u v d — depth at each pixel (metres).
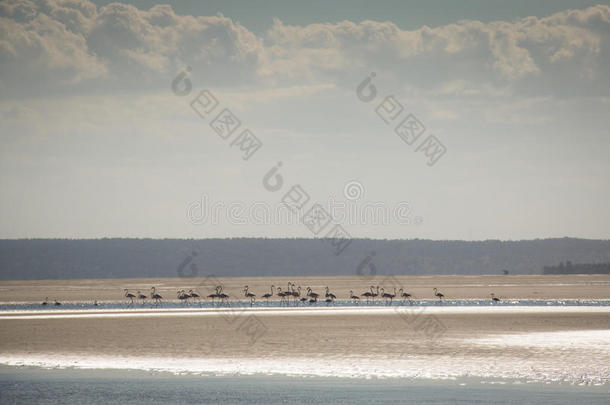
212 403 95.31
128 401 97.12
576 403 92.25
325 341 146.25
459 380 106.81
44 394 101.25
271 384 106.00
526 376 109.00
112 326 178.62
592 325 174.62
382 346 138.62
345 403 94.12
